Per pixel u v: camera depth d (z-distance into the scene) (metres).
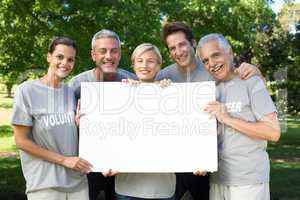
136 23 9.36
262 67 18.16
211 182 4.30
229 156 4.04
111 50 4.57
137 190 4.21
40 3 8.99
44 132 3.98
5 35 10.08
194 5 12.83
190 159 4.12
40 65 10.55
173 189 4.34
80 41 8.99
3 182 9.20
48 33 9.77
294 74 16.86
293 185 9.47
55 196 4.00
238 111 4.03
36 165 4.01
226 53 4.06
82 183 4.16
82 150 4.14
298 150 15.69
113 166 4.16
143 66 4.25
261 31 18.08
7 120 24.97
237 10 14.00
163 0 11.10
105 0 8.68
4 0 9.02
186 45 4.61
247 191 3.99
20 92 3.99
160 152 4.16
